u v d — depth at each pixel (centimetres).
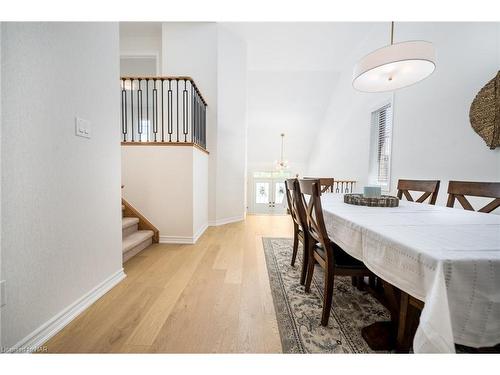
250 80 568
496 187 146
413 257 74
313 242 170
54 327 124
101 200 165
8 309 101
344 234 122
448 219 121
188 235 295
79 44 140
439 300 63
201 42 395
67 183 133
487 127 191
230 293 171
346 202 184
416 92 280
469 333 66
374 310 151
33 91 110
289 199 217
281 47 448
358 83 178
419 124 275
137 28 423
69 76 133
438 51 245
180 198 292
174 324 133
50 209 121
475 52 204
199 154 328
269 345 118
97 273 161
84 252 148
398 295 124
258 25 388
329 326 134
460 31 219
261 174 892
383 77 177
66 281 133
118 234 186
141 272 206
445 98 237
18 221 104
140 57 450
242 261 236
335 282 194
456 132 224
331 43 435
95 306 151
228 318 140
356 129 453
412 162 286
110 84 174
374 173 398
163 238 296
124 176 293
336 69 532
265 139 791
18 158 104
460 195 170
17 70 102
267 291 174
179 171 291
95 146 157
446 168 236
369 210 148
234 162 432
